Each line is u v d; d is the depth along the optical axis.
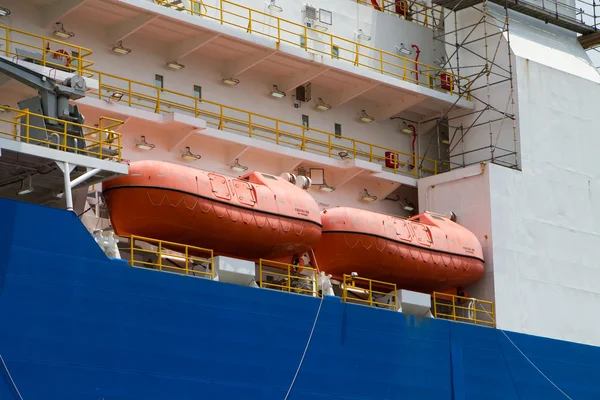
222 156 37.97
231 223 34.09
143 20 35.94
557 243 42.66
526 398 39.59
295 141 40.75
